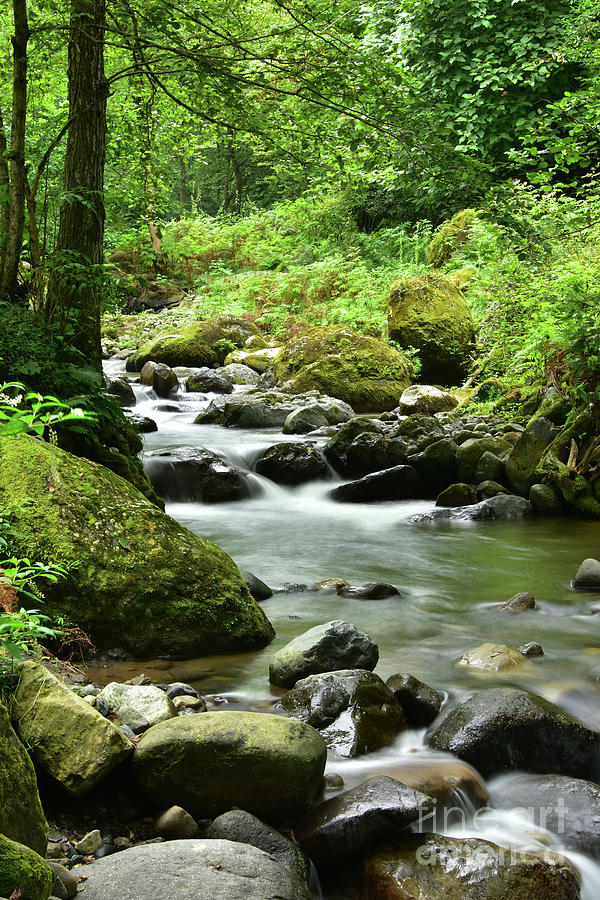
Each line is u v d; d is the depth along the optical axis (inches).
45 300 243.6
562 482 315.3
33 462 174.2
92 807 112.0
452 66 703.1
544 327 334.0
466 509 313.0
